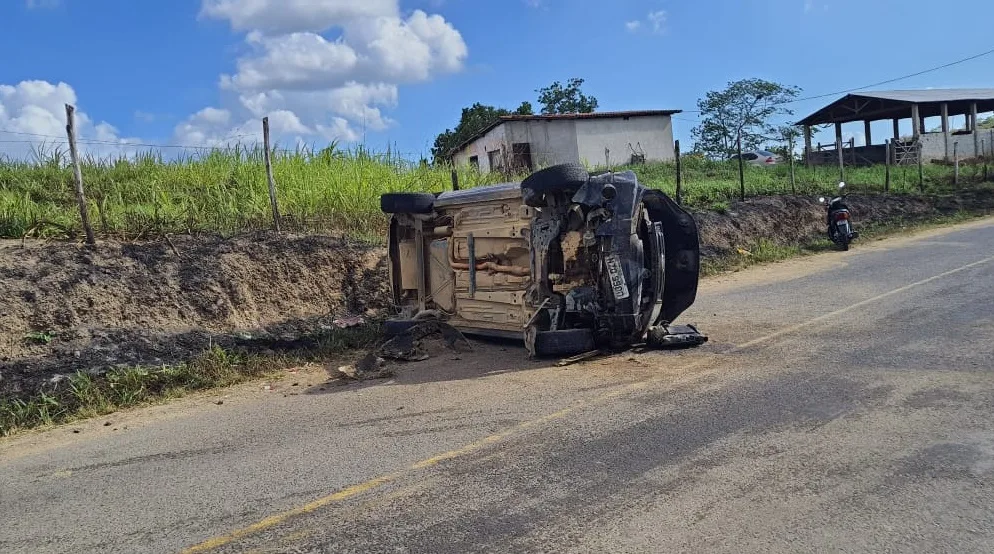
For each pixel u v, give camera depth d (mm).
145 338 7727
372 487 4191
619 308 6988
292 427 5590
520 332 7773
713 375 6016
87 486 4621
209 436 5527
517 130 31219
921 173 23266
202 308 8445
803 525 3328
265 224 10531
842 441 4277
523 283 7738
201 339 8031
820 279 11344
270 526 3771
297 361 7953
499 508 3758
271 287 9250
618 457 4316
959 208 20797
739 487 3768
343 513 3861
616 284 6953
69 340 7320
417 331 8359
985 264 10969
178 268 8758
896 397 4996
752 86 43438
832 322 7773
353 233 11094
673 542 3264
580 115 32062
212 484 4469
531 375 6621
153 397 6844
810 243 16484
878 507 3441
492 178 15242
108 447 5453
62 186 11164
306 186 11711
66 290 7727
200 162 12672
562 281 7336
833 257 14398
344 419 5691
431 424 5344
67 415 6359
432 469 4406
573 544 3314
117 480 4691
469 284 8258
